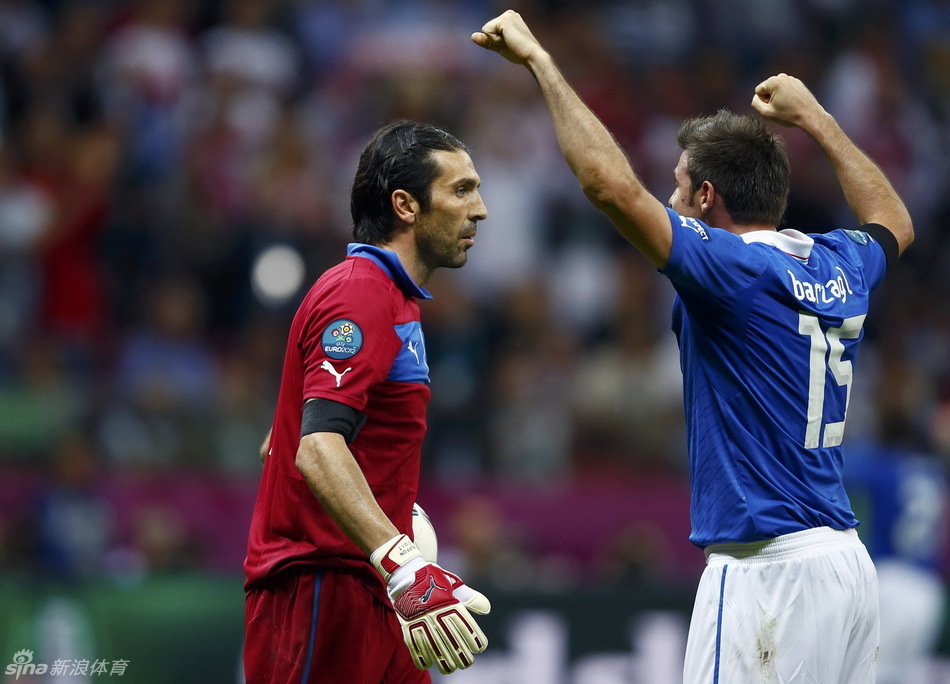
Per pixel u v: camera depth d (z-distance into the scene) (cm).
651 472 3350
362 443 1391
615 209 1276
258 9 4622
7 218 3900
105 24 4588
